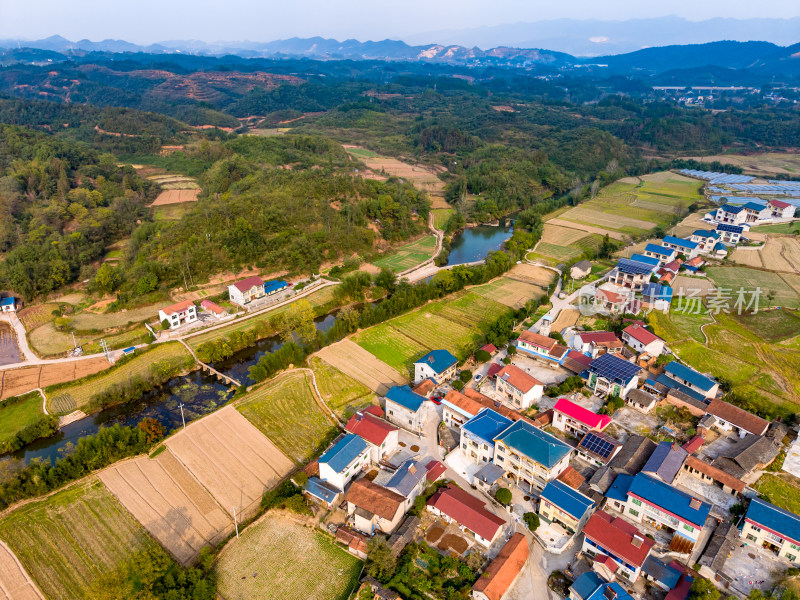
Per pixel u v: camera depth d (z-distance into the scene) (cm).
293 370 11331
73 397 10394
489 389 10500
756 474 8106
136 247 16425
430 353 11000
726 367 10919
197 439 9150
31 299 14350
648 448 8431
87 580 6631
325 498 7638
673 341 11900
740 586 6350
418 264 17925
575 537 7162
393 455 8806
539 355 11400
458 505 7394
